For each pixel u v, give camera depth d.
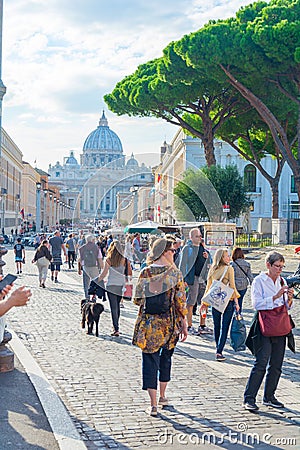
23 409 6.16
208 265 10.46
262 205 70.81
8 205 80.81
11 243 62.91
